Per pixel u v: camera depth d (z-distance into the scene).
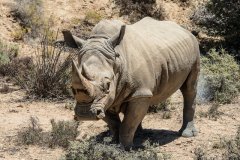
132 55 24.11
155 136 29.69
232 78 42.84
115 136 26.16
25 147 27.20
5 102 38.31
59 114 35.34
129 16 72.75
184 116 29.92
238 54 58.25
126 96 24.20
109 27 23.56
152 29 27.03
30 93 40.41
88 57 22.12
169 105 37.69
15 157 25.67
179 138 29.30
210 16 67.31
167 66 25.91
